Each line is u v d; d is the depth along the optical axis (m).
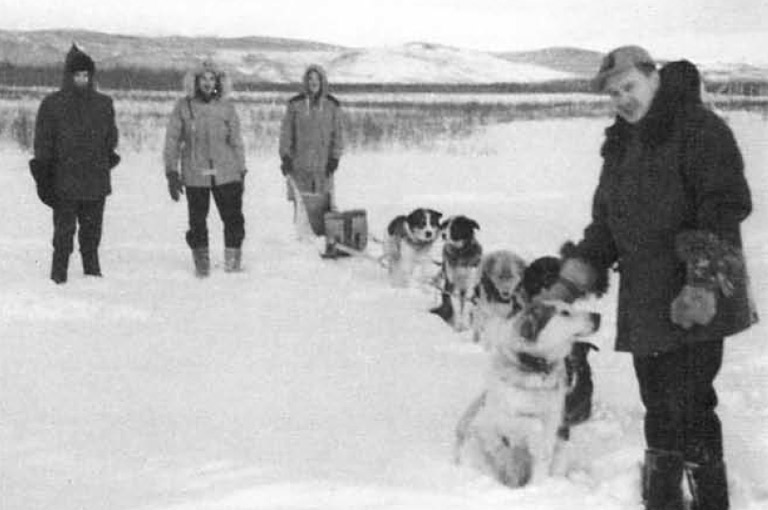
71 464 5.82
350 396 7.26
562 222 17.05
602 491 5.39
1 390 7.37
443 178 23.61
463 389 7.48
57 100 11.56
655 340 4.94
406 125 33.34
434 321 10.04
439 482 5.54
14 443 6.19
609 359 8.37
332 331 9.45
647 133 4.96
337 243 13.65
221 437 6.30
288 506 5.16
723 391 7.30
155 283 11.75
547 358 5.48
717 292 4.80
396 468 5.74
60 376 7.77
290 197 14.77
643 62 4.98
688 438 5.12
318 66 14.16
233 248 12.55
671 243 4.94
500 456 5.61
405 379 7.76
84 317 9.88
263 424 6.57
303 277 12.30
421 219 11.77
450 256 10.10
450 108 37.84
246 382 7.62
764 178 18.12
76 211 11.80
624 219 5.05
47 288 11.17
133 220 17.56
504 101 40.75
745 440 6.27
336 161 14.39
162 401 7.11
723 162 4.84
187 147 12.23
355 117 34.19
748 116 27.72
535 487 5.48
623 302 5.12
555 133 32.28
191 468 5.74
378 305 10.76
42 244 14.61
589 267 5.40
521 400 5.48
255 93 40.06
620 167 5.10
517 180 23.23
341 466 5.77
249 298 10.94
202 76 12.30
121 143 28.38
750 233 14.21
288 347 8.77
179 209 19.17
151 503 5.23
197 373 7.88
